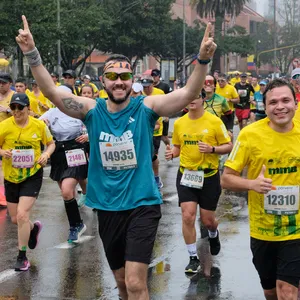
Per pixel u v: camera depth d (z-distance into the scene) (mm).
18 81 13914
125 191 4875
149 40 50750
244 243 8336
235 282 6750
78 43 38219
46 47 32531
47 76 4973
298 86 8406
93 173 4984
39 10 30969
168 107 4891
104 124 4926
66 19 36469
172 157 7523
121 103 4910
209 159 7191
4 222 9695
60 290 6520
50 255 7812
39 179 7414
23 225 7188
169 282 6762
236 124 28016
